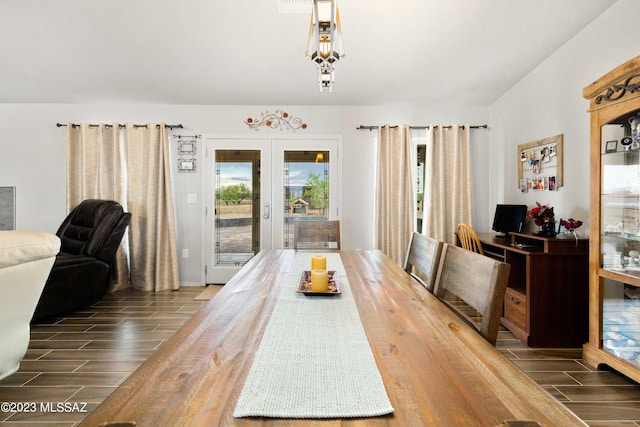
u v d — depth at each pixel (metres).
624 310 2.13
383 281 1.53
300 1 2.55
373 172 4.27
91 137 4.07
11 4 2.57
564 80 2.92
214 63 3.34
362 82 3.67
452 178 4.11
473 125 4.19
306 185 4.30
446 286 1.33
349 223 4.29
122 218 3.58
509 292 2.83
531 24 2.70
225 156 4.28
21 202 4.16
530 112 3.41
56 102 4.12
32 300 1.65
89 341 2.58
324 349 0.82
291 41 3.00
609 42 2.45
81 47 3.09
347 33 2.88
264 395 0.62
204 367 0.73
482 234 3.77
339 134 4.26
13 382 2.01
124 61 3.30
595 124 2.23
